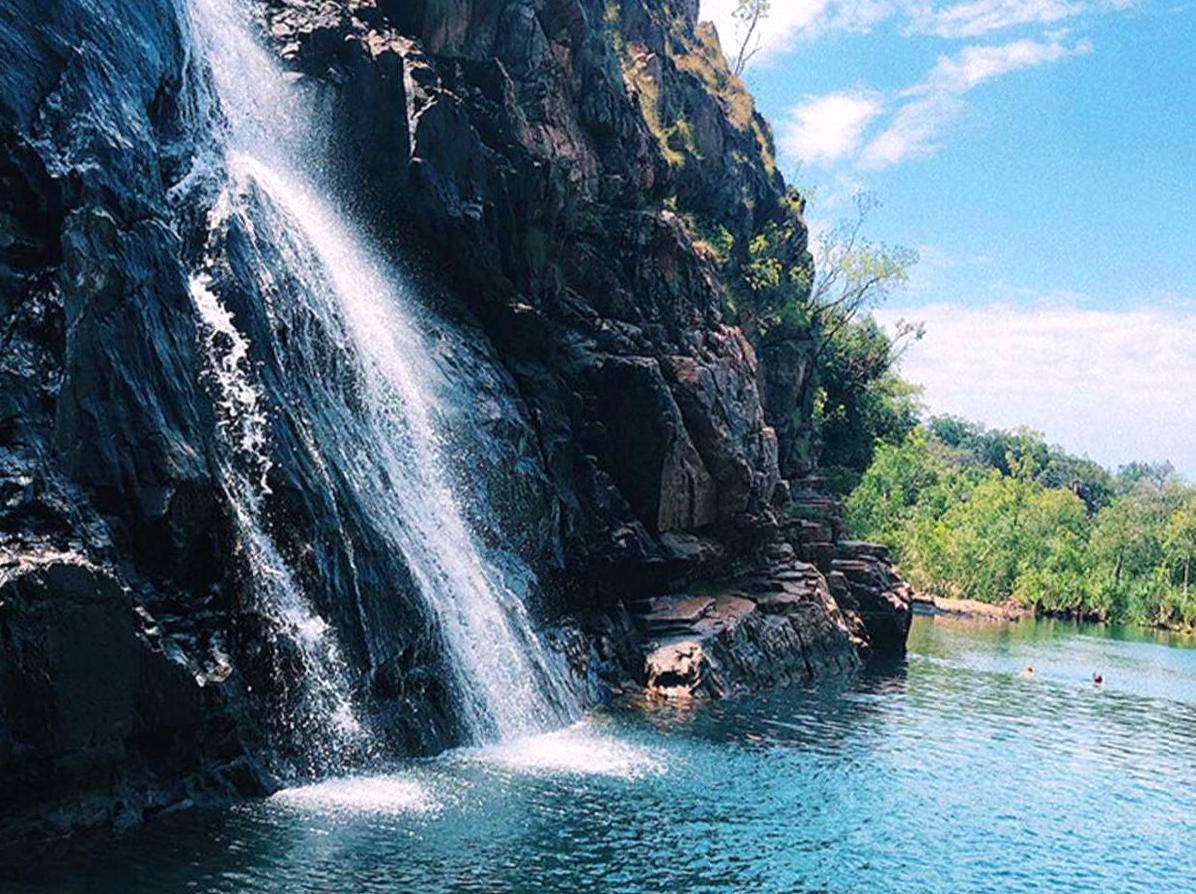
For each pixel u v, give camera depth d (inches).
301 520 1023.6
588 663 1596.9
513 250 1731.1
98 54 973.8
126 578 840.3
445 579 1262.3
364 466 1193.4
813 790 1177.4
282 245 1213.7
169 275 958.4
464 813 923.4
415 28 1784.0
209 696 837.2
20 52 892.6
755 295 2972.4
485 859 816.3
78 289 853.8
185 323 965.8
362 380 1268.5
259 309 1103.0
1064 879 963.3
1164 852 1083.3
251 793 882.1
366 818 872.9
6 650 693.9
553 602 1632.6
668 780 1143.0
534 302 1785.2
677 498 1948.8
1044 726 1833.2
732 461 2076.8
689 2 3376.0
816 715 1676.9
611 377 1867.6
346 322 1280.8
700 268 2288.4
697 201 2864.2
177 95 1154.0
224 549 920.3
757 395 2345.0
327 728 985.5
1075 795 1311.5
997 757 1498.5
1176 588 6200.8
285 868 738.2
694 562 1973.4
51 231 871.1
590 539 1731.1
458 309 1632.6
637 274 2137.1
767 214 3233.3
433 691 1157.1
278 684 943.0
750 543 2247.8
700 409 2034.9
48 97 904.3
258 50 1430.9
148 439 873.5
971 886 912.3
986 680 2416.3
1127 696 2404.0
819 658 2159.2
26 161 860.0
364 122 1551.4
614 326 1968.5
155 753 811.4
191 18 1240.8
